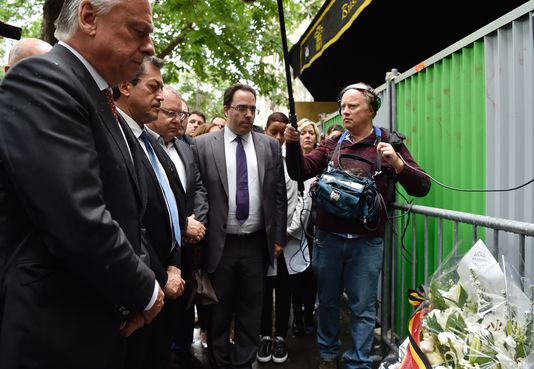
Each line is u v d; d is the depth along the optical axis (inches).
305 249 153.6
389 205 130.9
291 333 172.2
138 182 68.4
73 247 50.2
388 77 152.0
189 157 124.3
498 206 98.0
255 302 130.8
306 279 167.0
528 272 88.0
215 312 128.0
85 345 54.9
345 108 122.3
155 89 92.7
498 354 64.4
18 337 51.1
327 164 128.0
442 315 71.6
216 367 128.0
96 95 59.1
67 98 52.6
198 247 123.6
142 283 56.7
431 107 126.0
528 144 89.8
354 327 122.4
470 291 71.6
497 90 97.7
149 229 86.7
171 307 96.3
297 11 375.2
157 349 96.7
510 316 66.1
